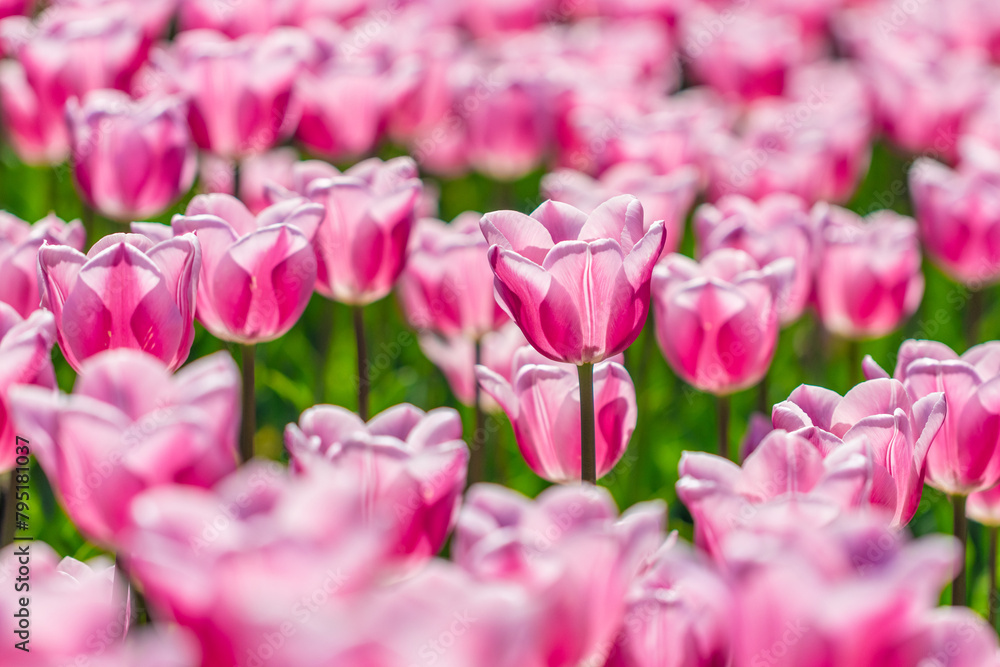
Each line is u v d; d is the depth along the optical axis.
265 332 1.34
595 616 1.12
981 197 1.57
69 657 1.02
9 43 1.68
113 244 1.29
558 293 1.26
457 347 1.50
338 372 1.66
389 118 1.67
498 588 1.03
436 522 1.18
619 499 1.55
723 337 1.37
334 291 1.42
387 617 0.90
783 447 1.19
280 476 1.10
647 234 1.26
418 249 1.48
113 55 1.63
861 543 1.11
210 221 1.32
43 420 1.13
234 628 0.95
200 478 1.12
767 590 1.09
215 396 1.13
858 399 1.25
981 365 1.30
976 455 1.28
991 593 1.35
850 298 1.52
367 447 1.17
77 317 1.25
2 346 1.20
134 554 1.01
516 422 1.31
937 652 1.11
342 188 1.39
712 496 1.17
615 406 1.31
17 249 1.31
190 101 1.53
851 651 1.09
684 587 1.14
